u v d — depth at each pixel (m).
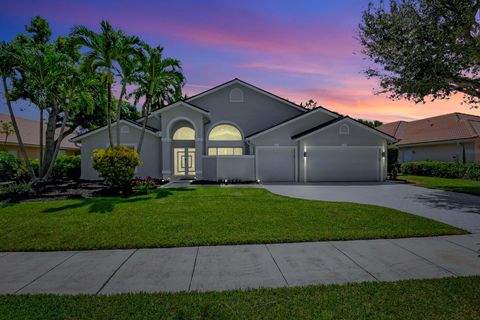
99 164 12.34
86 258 4.84
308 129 18.28
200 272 4.25
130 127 18.78
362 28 13.45
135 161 12.88
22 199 10.77
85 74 15.23
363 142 17.91
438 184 16.16
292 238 5.79
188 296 3.44
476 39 10.97
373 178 18.00
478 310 3.13
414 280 3.90
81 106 19.06
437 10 11.01
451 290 3.59
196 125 17.91
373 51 13.34
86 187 14.06
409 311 3.12
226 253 5.06
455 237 5.98
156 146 18.83
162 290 3.66
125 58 14.48
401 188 14.68
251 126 20.89
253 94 20.97
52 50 15.11
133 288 3.73
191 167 20.20
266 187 15.04
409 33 11.81
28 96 17.50
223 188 14.19
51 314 3.05
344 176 17.89
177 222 7.05
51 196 11.35
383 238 5.92
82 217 7.56
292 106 21.02
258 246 5.44
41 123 15.51
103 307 3.19
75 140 18.62
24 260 4.75
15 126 13.99
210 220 7.26
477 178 18.31
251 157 17.86
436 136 24.03
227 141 20.77
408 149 27.14
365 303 3.28
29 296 3.45
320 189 14.25
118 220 7.24
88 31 13.38
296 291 3.57
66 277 4.08
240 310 3.12
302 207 8.98
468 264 4.53
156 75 15.40
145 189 12.42
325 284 3.81
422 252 5.07
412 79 12.33
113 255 4.98
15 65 13.75
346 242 5.66
